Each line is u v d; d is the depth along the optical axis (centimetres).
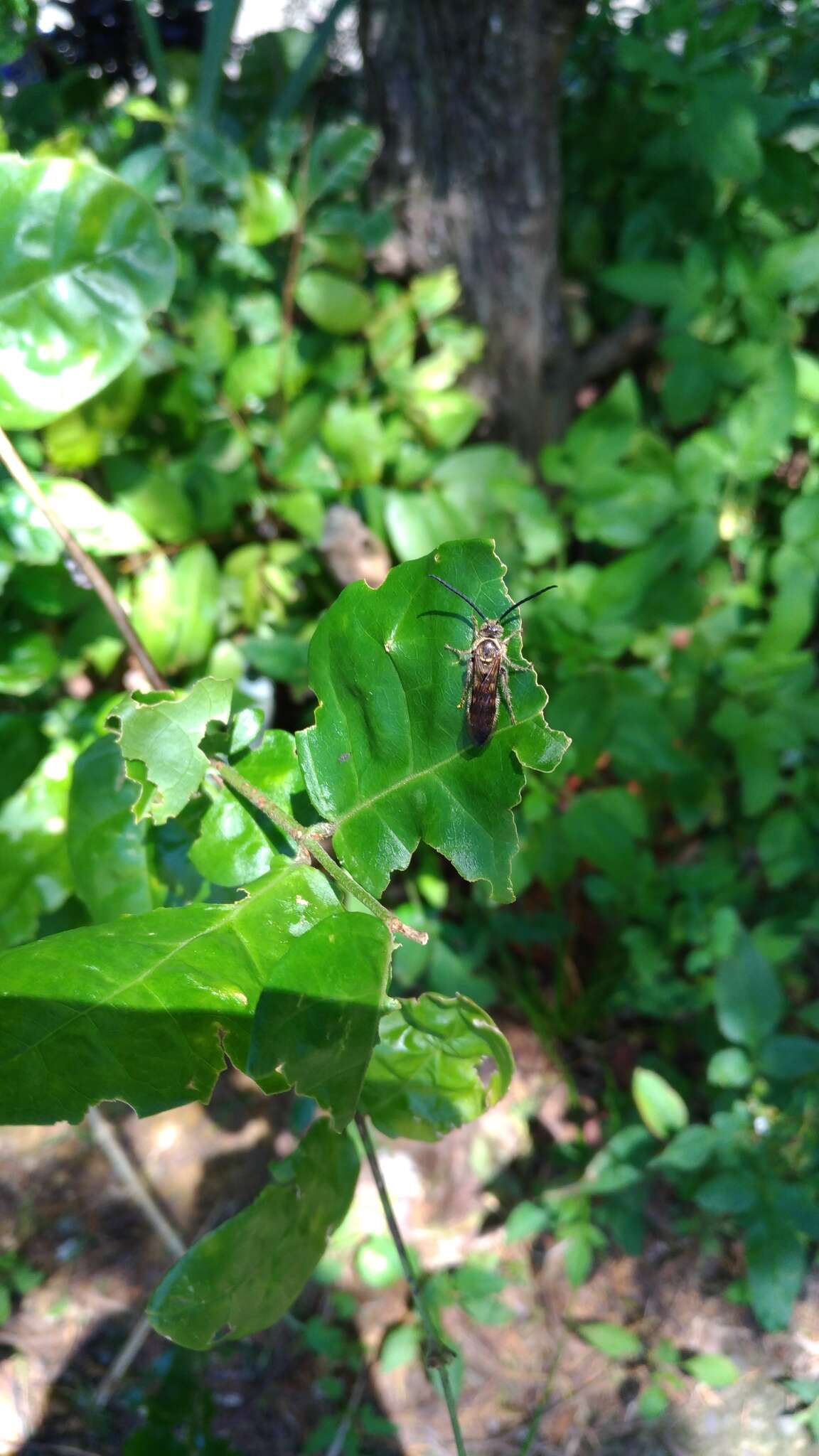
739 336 63
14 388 26
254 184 49
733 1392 54
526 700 20
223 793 23
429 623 20
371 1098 22
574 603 58
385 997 19
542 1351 57
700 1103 66
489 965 72
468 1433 54
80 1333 57
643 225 64
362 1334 58
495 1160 64
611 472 58
